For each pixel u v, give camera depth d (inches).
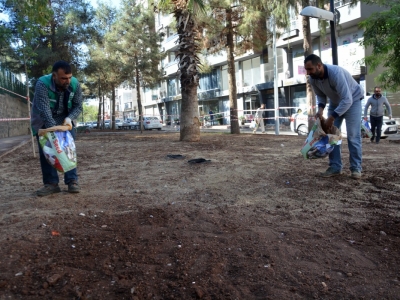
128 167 251.6
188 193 173.0
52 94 159.6
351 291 87.6
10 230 122.3
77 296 85.0
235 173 219.6
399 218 132.6
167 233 120.6
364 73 829.2
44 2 336.2
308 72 182.9
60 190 175.9
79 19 949.8
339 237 118.3
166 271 96.6
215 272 95.9
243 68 1312.7
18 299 83.6
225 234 120.7
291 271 96.6
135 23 1160.8
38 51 898.7
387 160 261.3
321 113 187.9
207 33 618.5
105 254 105.2
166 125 1710.1
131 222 130.5
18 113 992.2
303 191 172.9
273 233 121.0
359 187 177.8
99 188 185.0
